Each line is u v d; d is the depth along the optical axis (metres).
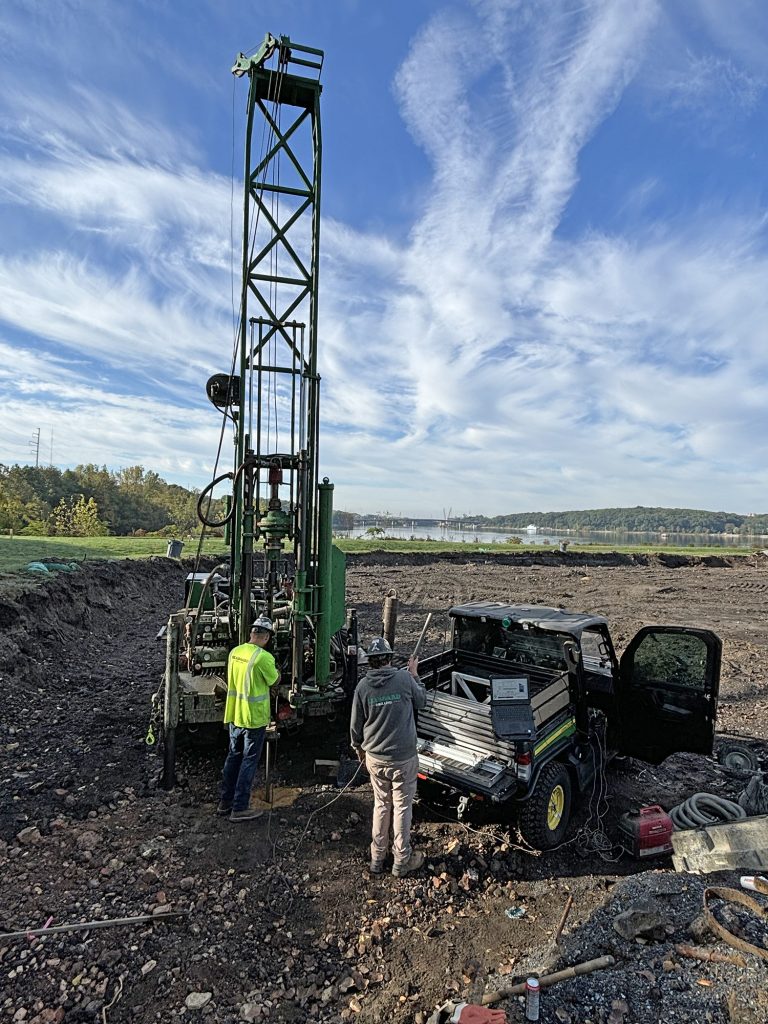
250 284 6.79
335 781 6.17
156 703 6.69
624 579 29.20
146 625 15.15
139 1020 3.21
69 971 3.51
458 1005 3.20
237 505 6.61
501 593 22.94
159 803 5.62
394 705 4.61
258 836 5.09
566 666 6.02
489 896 4.40
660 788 6.19
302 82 6.69
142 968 3.56
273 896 4.29
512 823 5.38
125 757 6.61
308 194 6.91
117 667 10.67
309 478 6.58
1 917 3.93
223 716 6.06
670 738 5.81
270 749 6.84
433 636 14.14
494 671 6.46
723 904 3.86
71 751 6.73
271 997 3.41
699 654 5.66
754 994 3.05
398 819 4.58
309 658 6.66
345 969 3.64
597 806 5.73
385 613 7.77
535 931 3.98
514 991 3.29
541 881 4.58
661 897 4.07
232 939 3.84
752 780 5.78
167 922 3.96
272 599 7.05
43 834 4.99
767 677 10.91
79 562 17.28
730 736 7.82
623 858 4.91
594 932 3.80
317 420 6.67
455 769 4.97
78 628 12.56
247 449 6.51
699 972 3.29
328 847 4.97
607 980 3.33
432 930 3.99
